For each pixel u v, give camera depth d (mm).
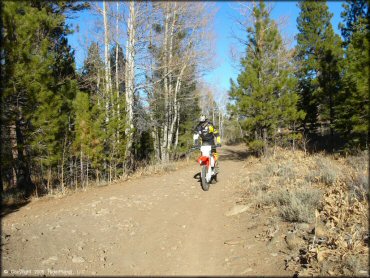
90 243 5801
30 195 11227
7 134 11352
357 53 11727
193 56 19672
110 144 12867
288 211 6242
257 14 16547
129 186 10961
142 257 5203
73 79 14984
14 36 9773
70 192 10898
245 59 17891
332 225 5453
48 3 13797
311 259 4570
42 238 5934
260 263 4762
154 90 19766
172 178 12148
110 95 13539
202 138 9961
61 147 11195
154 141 23797
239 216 6980
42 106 10227
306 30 23578
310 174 8930
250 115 16328
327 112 22109
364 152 11359
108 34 15828
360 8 18531
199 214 7305
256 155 17719
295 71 23203
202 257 5098
